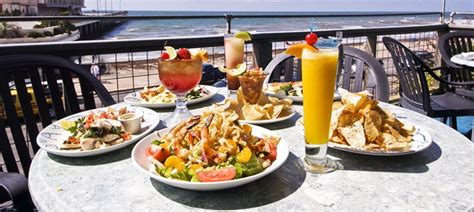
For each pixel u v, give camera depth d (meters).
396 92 3.62
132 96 1.64
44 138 1.07
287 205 0.73
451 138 1.08
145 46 2.49
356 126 0.97
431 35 4.36
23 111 1.57
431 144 1.02
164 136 0.96
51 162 0.95
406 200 0.74
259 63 2.96
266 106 1.26
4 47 1.99
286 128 1.20
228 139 0.86
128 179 0.85
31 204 1.02
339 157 0.95
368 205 0.72
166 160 0.82
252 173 0.80
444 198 0.75
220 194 0.78
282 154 0.89
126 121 1.13
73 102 1.77
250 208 0.72
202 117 0.97
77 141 1.02
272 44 3.02
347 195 0.76
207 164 0.82
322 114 0.83
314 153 0.87
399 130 1.04
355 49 2.05
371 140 0.96
